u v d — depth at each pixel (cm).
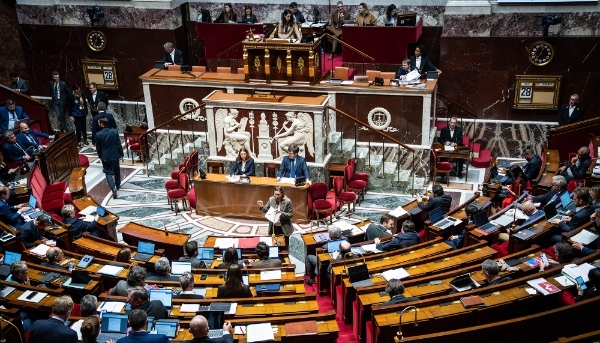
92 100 1756
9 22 1905
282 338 752
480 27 1587
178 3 1825
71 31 1862
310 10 1848
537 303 792
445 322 757
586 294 769
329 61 1722
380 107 1503
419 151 1509
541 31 1555
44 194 1330
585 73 1563
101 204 1462
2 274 930
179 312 814
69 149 1529
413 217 1208
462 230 1111
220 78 1585
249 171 1386
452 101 1659
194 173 1539
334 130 1554
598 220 939
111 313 767
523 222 1059
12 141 1391
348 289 903
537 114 1631
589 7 1508
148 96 1636
